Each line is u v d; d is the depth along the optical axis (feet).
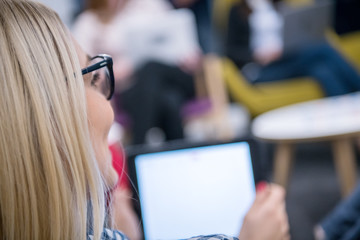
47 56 1.89
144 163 3.31
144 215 3.28
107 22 11.44
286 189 8.54
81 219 1.87
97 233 1.91
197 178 3.32
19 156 1.80
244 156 3.34
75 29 11.71
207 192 3.31
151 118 10.66
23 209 1.83
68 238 1.87
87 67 2.15
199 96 11.22
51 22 1.98
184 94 11.10
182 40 10.48
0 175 1.80
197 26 12.73
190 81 10.96
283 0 13.52
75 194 1.91
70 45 2.01
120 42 11.23
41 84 1.84
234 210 3.31
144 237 3.27
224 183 3.32
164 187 3.30
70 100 1.92
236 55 13.47
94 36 11.37
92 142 2.12
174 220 3.30
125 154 3.33
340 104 9.12
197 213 3.31
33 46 1.86
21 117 1.79
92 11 11.55
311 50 12.89
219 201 3.31
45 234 1.86
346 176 7.94
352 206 4.07
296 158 12.15
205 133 11.14
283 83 12.96
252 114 12.82
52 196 1.83
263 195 2.59
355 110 8.48
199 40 12.69
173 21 10.42
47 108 1.84
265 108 12.68
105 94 2.31
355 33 13.71
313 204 9.21
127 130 10.77
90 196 2.06
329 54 12.80
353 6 13.61
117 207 3.22
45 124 1.82
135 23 10.61
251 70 13.51
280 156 8.54
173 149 3.32
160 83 10.66
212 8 14.29
